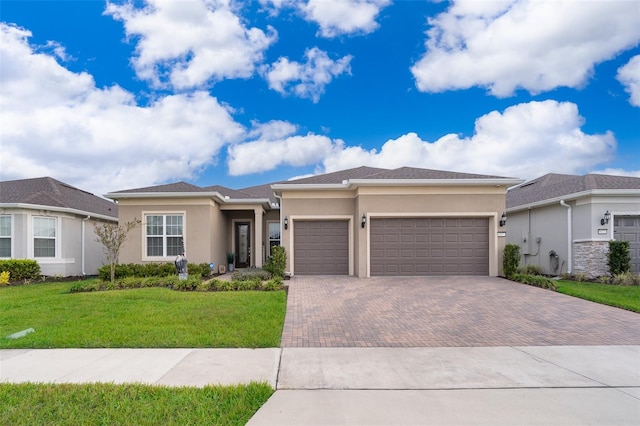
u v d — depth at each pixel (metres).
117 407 3.84
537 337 6.70
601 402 4.05
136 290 10.95
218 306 8.58
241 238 20.98
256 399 4.05
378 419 3.64
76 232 17.64
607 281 12.80
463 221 14.13
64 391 4.21
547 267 16.16
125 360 5.37
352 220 14.76
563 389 4.41
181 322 7.30
